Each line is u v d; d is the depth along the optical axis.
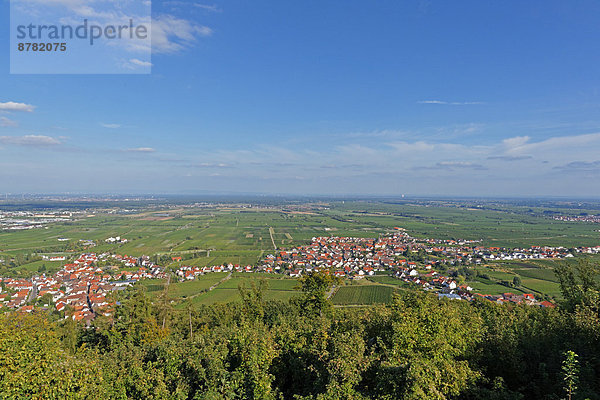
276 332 20.98
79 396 15.84
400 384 12.68
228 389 16.05
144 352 22.94
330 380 14.05
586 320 15.12
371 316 20.41
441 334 16.02
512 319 21.56
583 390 11.62
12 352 15.49
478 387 13.72
